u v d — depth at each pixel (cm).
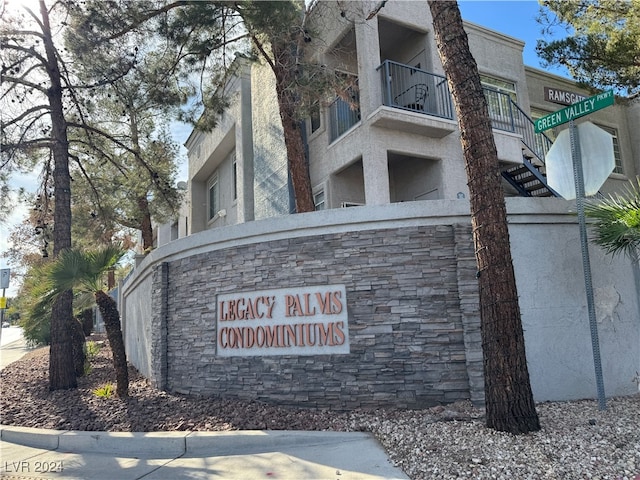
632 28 981
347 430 576
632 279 705
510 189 1376
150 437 599
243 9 978
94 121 1379
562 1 1065
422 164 1219
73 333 1141
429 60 1208
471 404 599
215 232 781
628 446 455
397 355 633
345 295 662
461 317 627
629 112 1820
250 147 1561
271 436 564
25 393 977
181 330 825
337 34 1209
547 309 654
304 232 701
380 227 670
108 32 1027
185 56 1115
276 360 689
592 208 624
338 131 1219
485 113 550
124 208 2003
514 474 412
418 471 441
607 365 664
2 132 1103
